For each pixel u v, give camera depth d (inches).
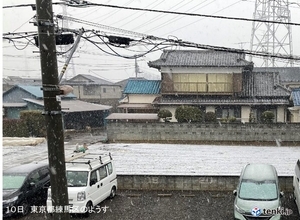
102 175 462.3
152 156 768.9
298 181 433.4
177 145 908.0
